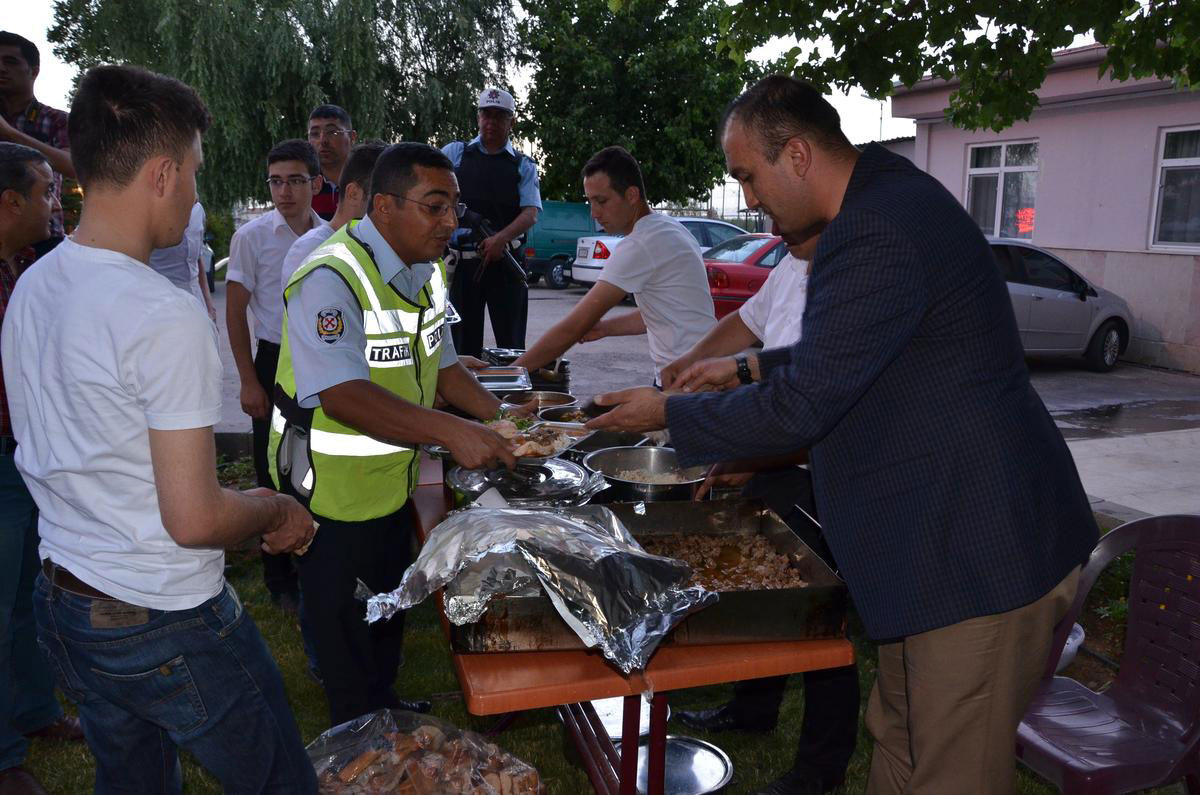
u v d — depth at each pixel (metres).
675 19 17.77
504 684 1.50
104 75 1.36
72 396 1.34
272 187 3.61
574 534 1.62
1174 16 3.95
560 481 2.07
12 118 3.54
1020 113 4.34
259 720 1.54
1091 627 3.58
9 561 2.32
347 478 2.10
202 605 1.46
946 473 1.57
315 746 1.97
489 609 1.54
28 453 1.45
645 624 1.49
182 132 1.38
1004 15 4.04
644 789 2.39
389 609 1.53
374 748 1.92
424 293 2.21
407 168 2.01
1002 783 1.69
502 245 4.68
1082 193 10.27
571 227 16.23
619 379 8.52
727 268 10.17
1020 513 1.56
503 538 1.56
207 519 1.36
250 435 5.73
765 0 4.27
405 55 15.53
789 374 1.58
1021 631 1.59
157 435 1.33
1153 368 9.69
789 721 2.96
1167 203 9.55
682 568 1.61
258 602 3.77
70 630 1.43
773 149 1.66
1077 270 10.34
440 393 2.54
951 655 1.60
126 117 1.34
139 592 1.40
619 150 3.16
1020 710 1.67
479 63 15.56
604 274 3.20
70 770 2.62
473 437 1.94
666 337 3.26
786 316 2.57
